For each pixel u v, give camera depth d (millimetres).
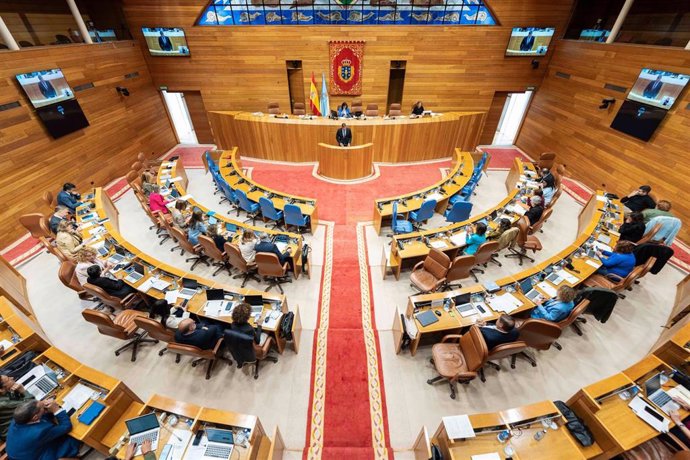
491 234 6141
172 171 9258
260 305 4719
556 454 3090
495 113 13266
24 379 3609
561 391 4457
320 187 10070
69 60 8797
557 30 11305
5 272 5828
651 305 5816
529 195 7848
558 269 5328
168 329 4414
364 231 7922
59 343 5168
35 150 8008
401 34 11508
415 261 6559
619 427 3207
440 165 11633
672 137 7570
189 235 6441
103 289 4945
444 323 4469
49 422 3100
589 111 9891
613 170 9141
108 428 3408
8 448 3033
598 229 6434
